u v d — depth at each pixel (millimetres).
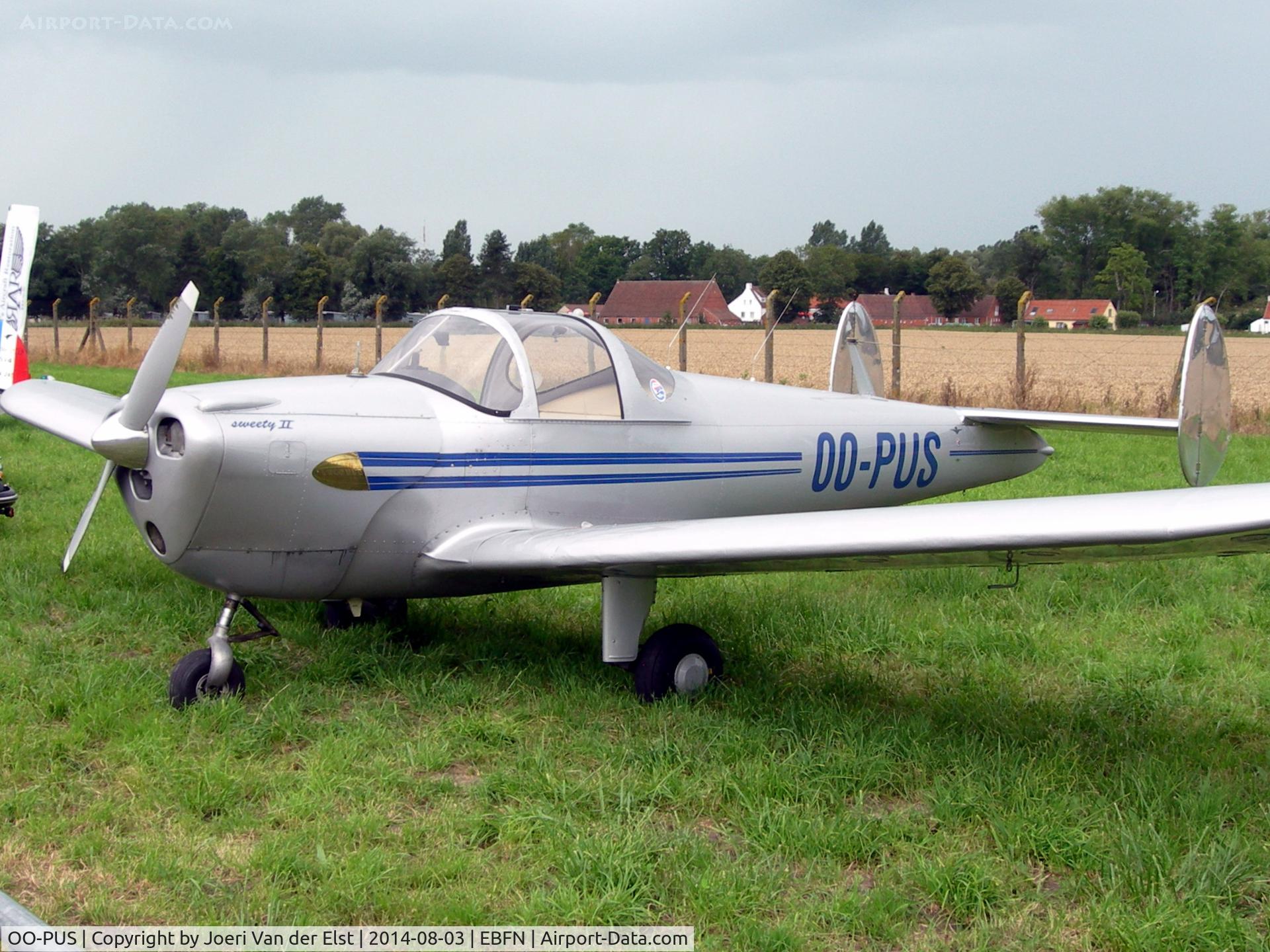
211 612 5375
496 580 4621
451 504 4551
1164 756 3801
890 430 6219
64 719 4055
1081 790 3488
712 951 2633
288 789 3465
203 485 4055
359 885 2852
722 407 5496
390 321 49094
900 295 16891
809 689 4520
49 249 59812
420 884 2922
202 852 3039
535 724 4109
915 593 6094
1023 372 16188
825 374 22688
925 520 3629
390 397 4559
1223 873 2932
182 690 4125
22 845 3084
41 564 6199
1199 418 5754
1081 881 2930
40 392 6719
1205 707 4391
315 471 4227
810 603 5723
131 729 3867
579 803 3379
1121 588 6082
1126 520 3232
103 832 3143
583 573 4344
